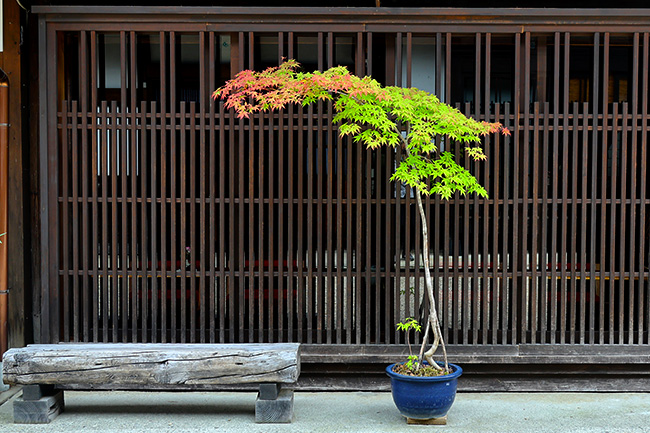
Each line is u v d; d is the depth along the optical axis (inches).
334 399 217.8
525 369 224.1
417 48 235.0
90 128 221.5
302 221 220.8
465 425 188.7
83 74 219.1
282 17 216.1
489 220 229.1
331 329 224.2
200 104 217.9
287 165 229.6
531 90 229.9
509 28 214.5
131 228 222.8
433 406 182.9
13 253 225.1
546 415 198.8
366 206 220.5
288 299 220.7
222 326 222.2
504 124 216.8
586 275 223.1
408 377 180.4
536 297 220.1
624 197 216.2
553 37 219.9
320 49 216.8
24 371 183.5
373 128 214.7
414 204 224.5
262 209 219.0
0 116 219.8
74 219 221.9
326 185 224.8
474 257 219.3
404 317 229.1
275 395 189.5
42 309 223.1
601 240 218.5
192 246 219.3
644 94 214.8
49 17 218.4
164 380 182.7
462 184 196.1
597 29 213.8
